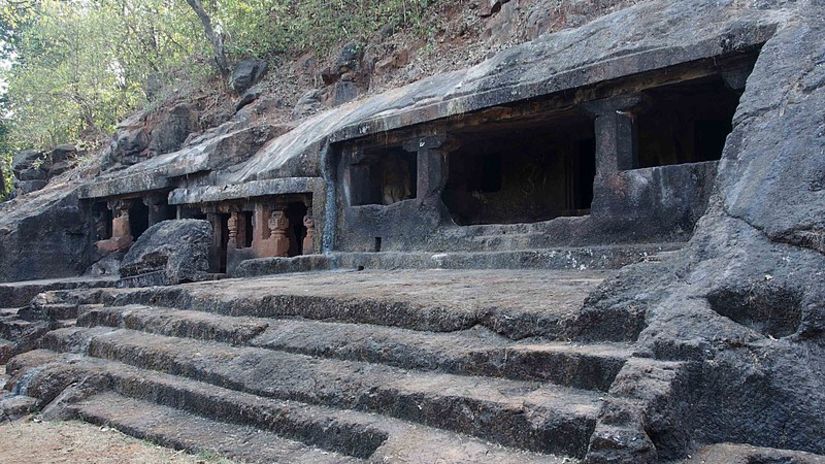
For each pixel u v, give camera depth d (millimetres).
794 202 3584
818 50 4453
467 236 8109
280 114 14562
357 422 3750
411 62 12672
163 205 13117
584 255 6598
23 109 21297
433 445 3328
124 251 13898
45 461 4117
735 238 3676
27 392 5926
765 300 3256
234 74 15945
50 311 8992
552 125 8516
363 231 9461
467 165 10945
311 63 15469
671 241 6227
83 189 14156
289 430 4035
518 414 3246
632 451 2668
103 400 5457
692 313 3316
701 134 8461
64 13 19469
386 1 13914
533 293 4758
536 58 7883
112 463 4023
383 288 5773
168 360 5555
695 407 3062
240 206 11133
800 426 2834
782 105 4262
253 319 5836
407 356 4234
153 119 16422
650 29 6789
